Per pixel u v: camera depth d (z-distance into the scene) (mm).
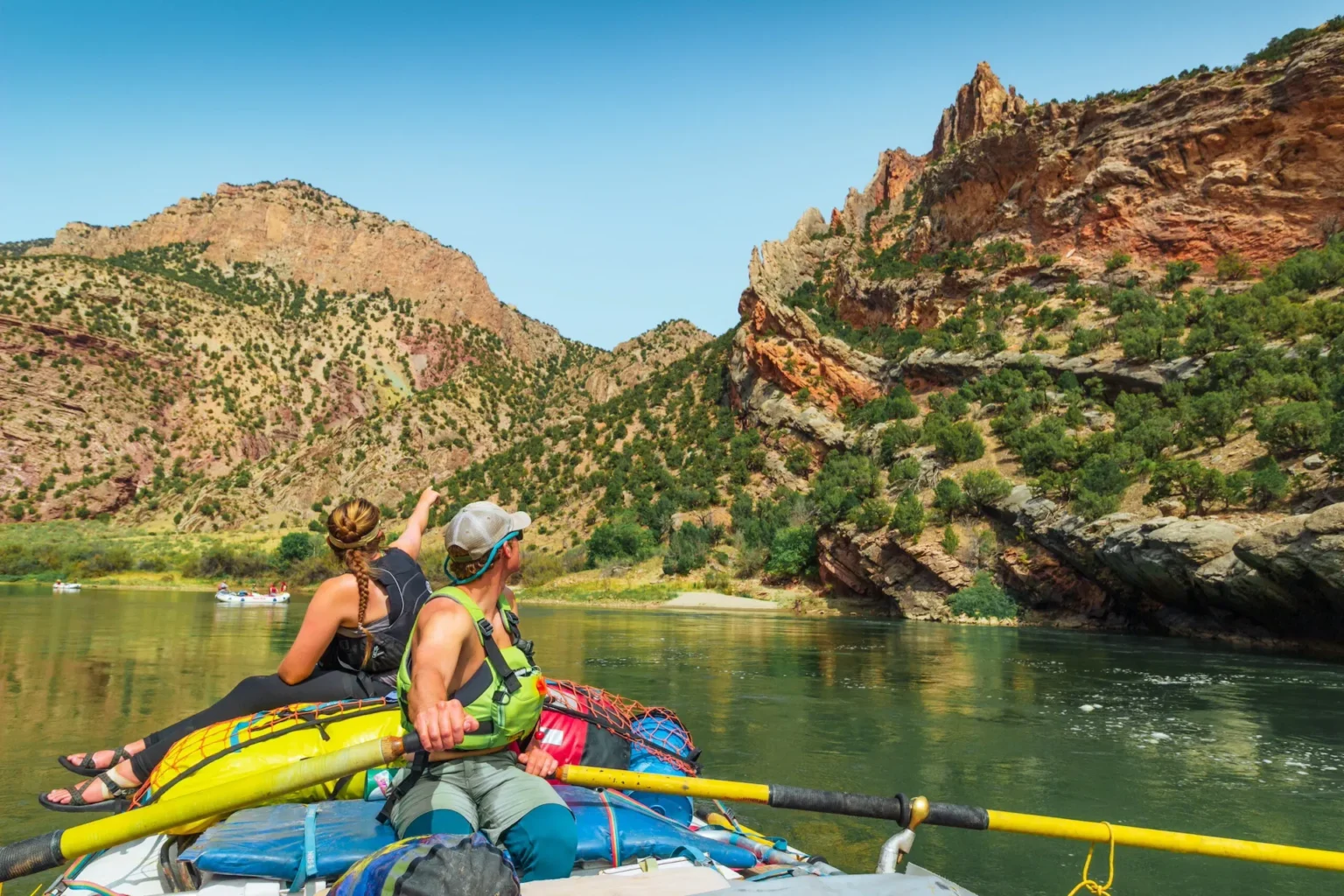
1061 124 97375
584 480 109312
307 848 3363
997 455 64562
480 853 2697
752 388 100000
